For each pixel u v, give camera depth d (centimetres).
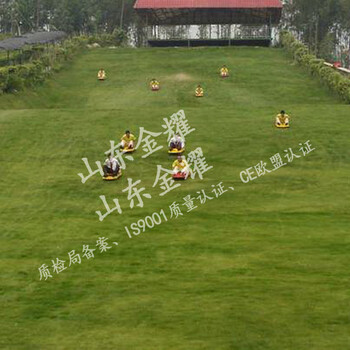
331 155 3356
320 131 3812
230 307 1538
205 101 5894
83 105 5856
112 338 1421
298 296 1583
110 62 7944
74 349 1384
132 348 1375
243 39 9388
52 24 13100
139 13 9138
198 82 6744
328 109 4456
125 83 6812
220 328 1437
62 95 6231
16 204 2620
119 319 1509
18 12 12825
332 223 2248
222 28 9669
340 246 1970
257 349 1340
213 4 8875
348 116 4222
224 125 3991
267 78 6869
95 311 1560
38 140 3719
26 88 5928
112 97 6175
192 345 1370
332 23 12606
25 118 4225
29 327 1491
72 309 1577
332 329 1409
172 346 1372
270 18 9375
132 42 14050
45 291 1700
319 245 1988
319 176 2988
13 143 3659
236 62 7731
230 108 4503
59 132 3878
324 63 7062
